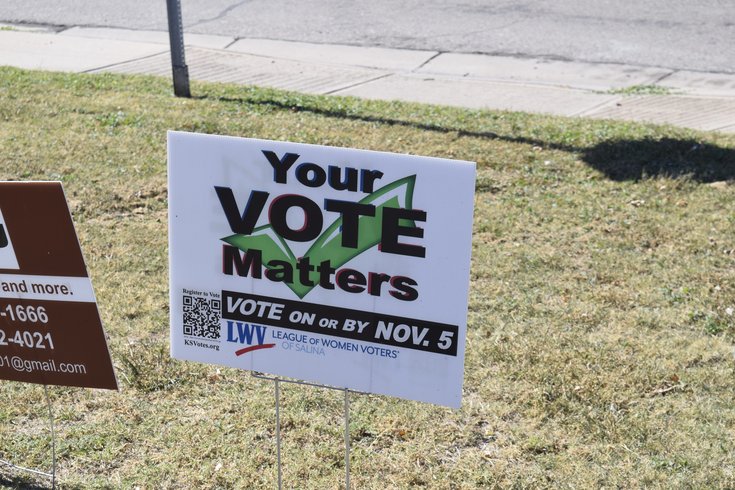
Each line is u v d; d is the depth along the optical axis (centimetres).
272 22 1573
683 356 582
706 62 1336
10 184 407
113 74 1243
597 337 605
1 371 452
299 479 480
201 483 475
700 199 824
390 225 374
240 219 395
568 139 977
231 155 387
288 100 1117
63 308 430
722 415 524
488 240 752
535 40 1448
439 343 383
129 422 521
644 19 1535
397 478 479
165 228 777
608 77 1284
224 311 411
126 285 674
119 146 952
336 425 522
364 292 387
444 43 1446
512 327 617
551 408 531
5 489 463
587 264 710
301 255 390
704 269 699
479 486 473
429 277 376
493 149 949
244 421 523
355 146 954
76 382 446
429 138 981
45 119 1030
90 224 779
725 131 1016
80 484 470
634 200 827
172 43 1107
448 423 523
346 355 399
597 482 472
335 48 1433
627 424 516
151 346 593
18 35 1488
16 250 421
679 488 466
